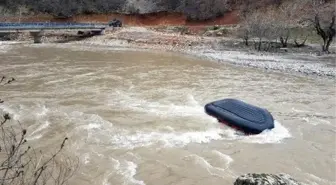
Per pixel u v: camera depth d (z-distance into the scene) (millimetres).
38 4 81188
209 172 12109
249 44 50500
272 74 31766
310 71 32344
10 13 79125
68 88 24375
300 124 17500
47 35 62375
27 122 16562
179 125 16844
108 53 46281
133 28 66438
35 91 23188
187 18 74875
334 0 51000
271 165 12875
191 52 46594
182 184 11266
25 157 12383
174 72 32156
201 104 20797
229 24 68875
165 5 78250
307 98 22938
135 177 11602
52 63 36062
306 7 56406
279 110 19969
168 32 63688
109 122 17062
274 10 62312
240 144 14773
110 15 80250
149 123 17078
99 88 24672
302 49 46781
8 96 21609
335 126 17281
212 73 31953
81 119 17359
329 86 26859
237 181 8305
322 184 11500
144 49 51656
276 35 47844
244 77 30172
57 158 12633
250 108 17703
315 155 13820
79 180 11180
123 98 21906
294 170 12531
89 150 13641
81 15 81188
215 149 14180
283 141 15219
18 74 29203
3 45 53375
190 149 14086
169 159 13062
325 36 44750
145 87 25344
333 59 39125
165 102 21125
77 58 40594
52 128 15883
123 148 13969
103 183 11102
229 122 16766
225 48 48938
